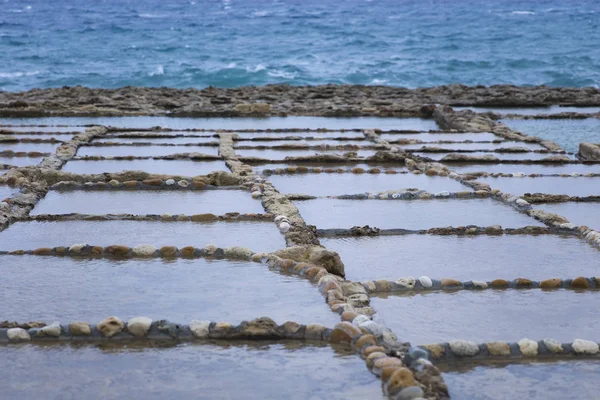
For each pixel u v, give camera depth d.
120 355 6.62
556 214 10.95
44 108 21.80
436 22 75.75
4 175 12.76
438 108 21.08
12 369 6.35
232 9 95.06
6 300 7.71
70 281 8.27
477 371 6.40
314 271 8.36
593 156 16.03
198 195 12.31
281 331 6.96
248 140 17.45
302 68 45.62
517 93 26.58
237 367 6.41
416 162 14.95
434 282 8.27
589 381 6.24
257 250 9.39
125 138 17.64
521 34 64.69
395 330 7.14
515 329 7.20
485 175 14.15
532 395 6.00
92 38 61.81
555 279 8.38
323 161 15.19
